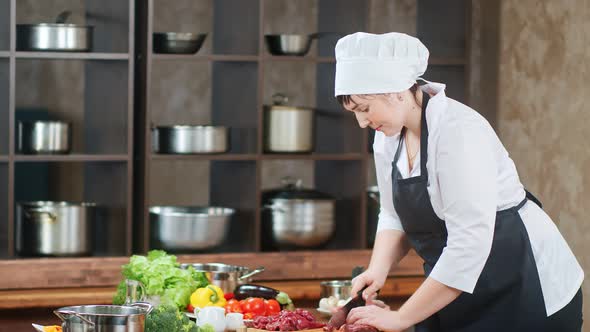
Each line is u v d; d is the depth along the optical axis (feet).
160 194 18.34
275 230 16.84
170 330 9.76
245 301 12.27
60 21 16.28
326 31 17.99
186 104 18.34
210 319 11.26
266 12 18.57
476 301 11.14
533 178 17.63
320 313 12.88
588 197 16.26
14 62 15.65
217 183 18.07
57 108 17.81
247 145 17.01
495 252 10.97
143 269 12.57
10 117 15.67
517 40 17.97
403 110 10.78
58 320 15.67
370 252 17.13
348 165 17.63
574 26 16.48
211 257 16.40
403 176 11.22
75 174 18.06
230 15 17.35
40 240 16.07
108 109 16.89
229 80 17.42
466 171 10.30
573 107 16.56
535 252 11.05
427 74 17.99
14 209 17.04
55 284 15.93
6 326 15.26
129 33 16.14
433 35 18.02
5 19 16.07
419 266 17.40
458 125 10.40
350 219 17.62
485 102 18.93
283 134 16.79
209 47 18.44
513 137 18.13
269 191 17.66
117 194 16.70
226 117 17.56
